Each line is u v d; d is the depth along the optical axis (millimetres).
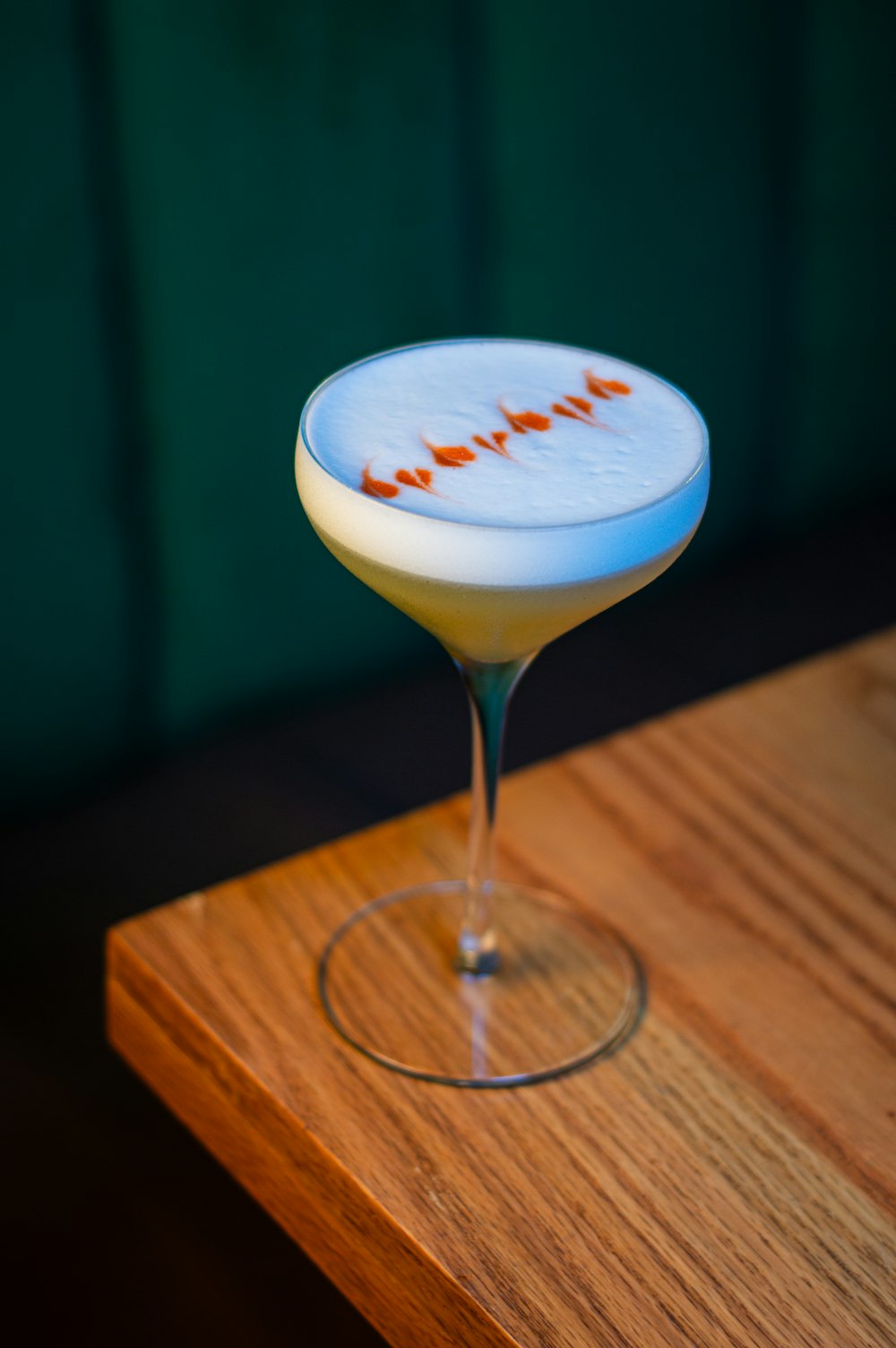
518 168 1008
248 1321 791
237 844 945
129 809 966
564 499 600
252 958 683
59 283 904
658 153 1051
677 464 617
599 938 692
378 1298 624
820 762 765
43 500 937
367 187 968
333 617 1054
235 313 955
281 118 932
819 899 709
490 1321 586
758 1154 628
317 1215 637
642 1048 657
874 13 1094
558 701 1040
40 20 859
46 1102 848
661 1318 588
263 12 907
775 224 1126
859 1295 596
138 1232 815
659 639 1113
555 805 740
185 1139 849
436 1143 628
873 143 1143
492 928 694
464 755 1015
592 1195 616
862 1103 644
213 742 1026
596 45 1004
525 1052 654
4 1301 788
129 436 949
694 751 767
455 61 966
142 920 694
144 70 890
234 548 1003
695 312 1119
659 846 727
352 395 640
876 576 1191
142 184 908
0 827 986
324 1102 638
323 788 985
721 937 694
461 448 620
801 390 1201
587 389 652
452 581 589
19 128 871
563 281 1051
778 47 1064
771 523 1241
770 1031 664
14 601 948
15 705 968
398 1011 666
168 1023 676
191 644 1009
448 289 1015
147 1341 783
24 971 886
